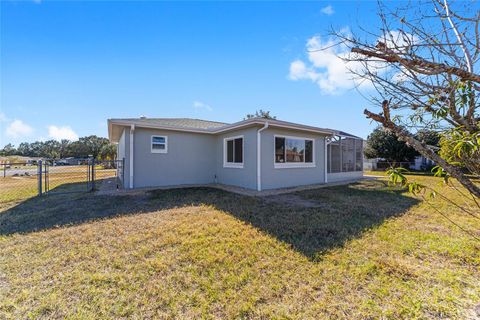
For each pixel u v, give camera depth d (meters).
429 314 1.98
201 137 10.15
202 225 4.24
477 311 1.99
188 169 9.80
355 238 3.59
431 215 4.88
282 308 2.07
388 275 2.56
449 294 2.23
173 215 4.93
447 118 1.37
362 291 2.30
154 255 3.05
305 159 9.79
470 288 2.32
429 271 2.64
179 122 10.98
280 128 8.74
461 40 1.29
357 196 7.07
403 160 17.77
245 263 2.83
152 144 9.02
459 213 5.01
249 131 8.48
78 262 2.87
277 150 8.73
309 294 2.25
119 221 4.50
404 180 1.52
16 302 2.14
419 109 1.45
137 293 2.27
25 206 5.84
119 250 3.20
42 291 2.29
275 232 3.86
